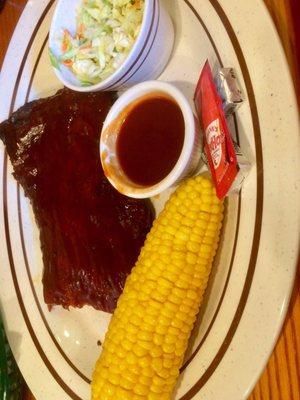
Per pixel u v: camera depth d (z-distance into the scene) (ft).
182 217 0.80
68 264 0.99
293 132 0.74
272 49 0.78
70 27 1.02
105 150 0.93
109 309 0.97
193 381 0.84
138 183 0.91
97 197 0.98
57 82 1.15
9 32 1.30
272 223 0.75
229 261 0.83
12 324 1.12
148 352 0.79
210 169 0.81
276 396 0.78
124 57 0.94
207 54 0.91
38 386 1.06
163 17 0.92
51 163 1.03
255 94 0.80
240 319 0.78
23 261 1.14
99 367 0.83
